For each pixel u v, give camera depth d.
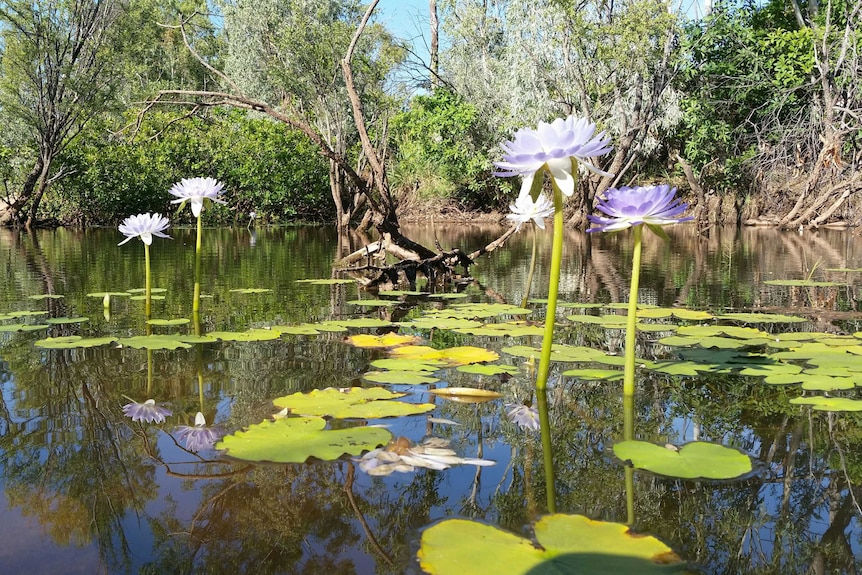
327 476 1.12
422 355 2.12
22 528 0.93
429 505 1.01
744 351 2.21
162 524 0.94
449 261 5.00
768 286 4.15
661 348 2.28
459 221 14.68
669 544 0.89
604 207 1.69
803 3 11.00
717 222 11.73
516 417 1.47
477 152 13.61
